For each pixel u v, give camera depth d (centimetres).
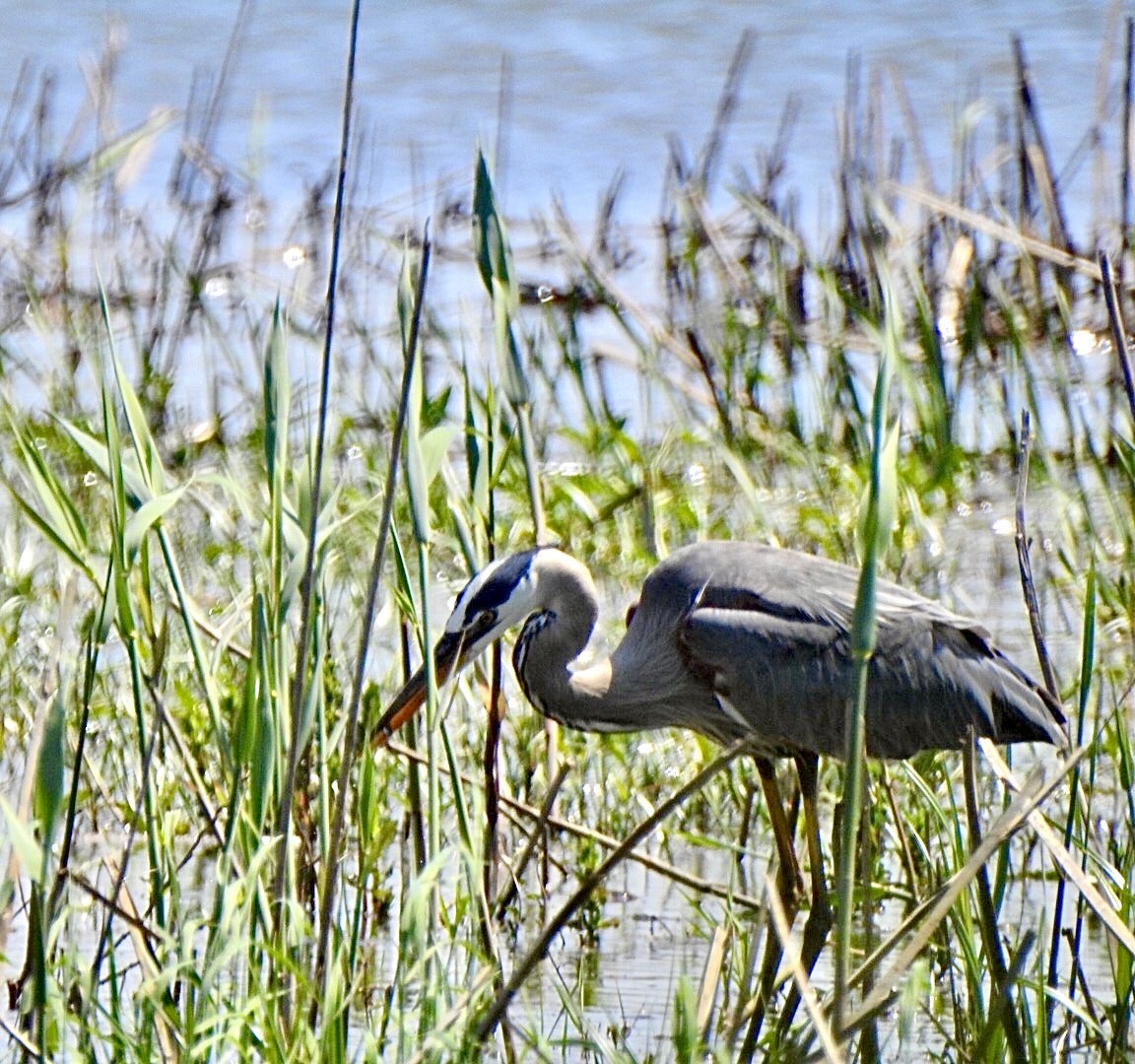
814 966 993
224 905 677
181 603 765
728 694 977
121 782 1077
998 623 1358
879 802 1018
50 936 706
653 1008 905
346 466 1540
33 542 1434
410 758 884
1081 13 3219
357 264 2170
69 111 2741
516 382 889
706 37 3150
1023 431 799
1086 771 1091
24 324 1908
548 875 1023
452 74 2975
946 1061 823
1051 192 1836
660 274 2133
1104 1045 780
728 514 1498
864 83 2895
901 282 1953
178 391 1817
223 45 3117
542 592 948
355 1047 832
